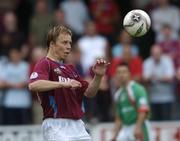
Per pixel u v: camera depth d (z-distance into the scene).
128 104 36.53
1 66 45.69
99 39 48.25
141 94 36.16
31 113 45.56
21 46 48.25
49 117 24.19
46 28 50.66
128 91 36.47
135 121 36.56
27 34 54.81
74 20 52.31
